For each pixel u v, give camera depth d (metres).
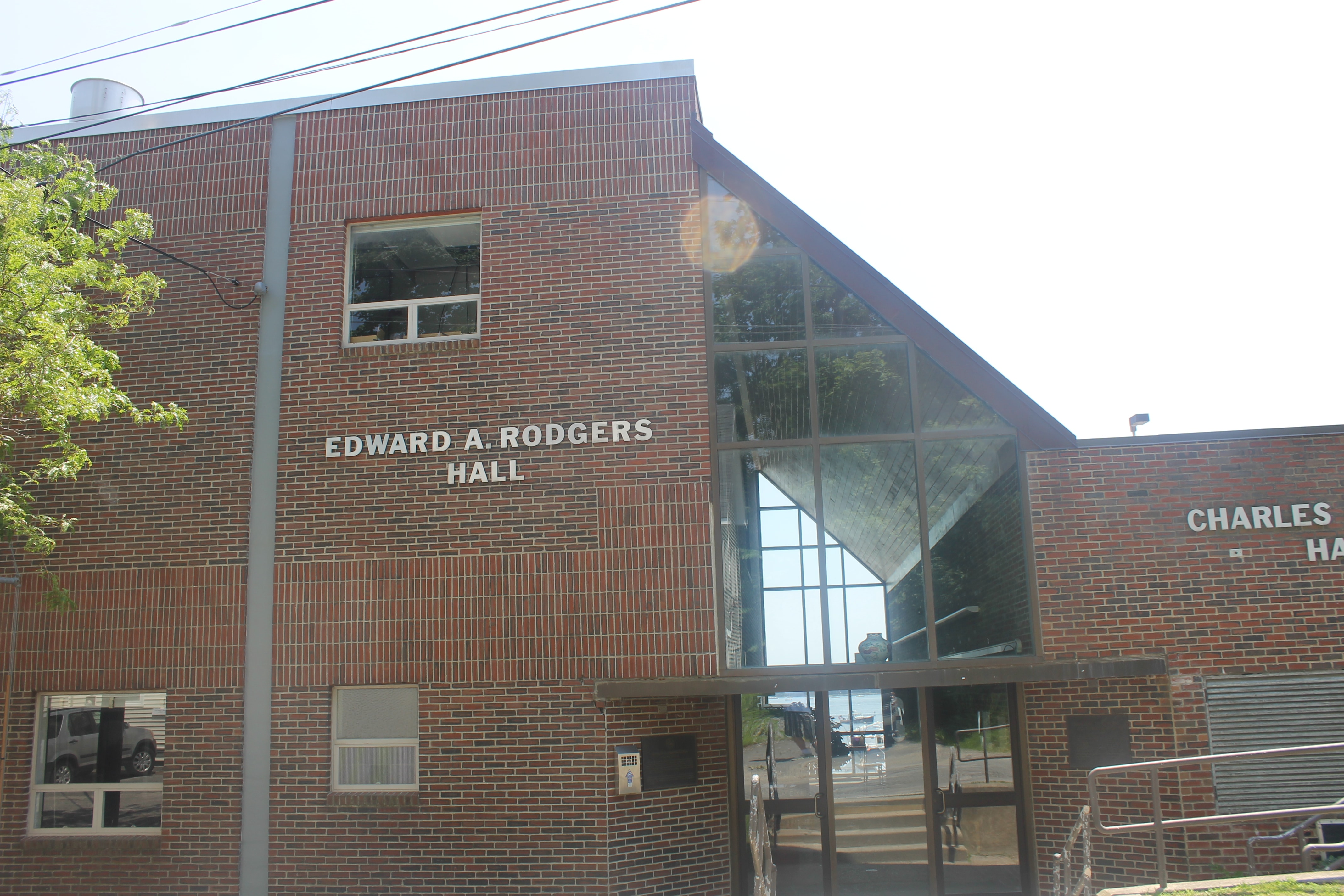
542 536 10.95
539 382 11.31
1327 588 10.38
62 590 11.28
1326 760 10.13
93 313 11.10
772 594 10.76
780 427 11.10
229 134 12.36
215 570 11.30
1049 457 10.78
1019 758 11.16
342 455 11.38
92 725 11.43
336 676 10.91
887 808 11.20
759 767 11.40
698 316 11.34
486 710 10.66
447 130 12.06
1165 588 10.46
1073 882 10.51
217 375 11.73
